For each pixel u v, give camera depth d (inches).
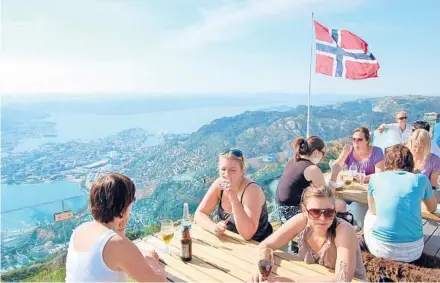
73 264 64.0
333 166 160.6
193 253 87.4
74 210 102.2
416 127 203.3
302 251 84.4
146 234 101.8
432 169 147.5
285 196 129.1
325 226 78.6
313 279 71.7
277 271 77.7
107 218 67.2
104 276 61.9
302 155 130.3
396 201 104.3
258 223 97.7
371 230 110.7
